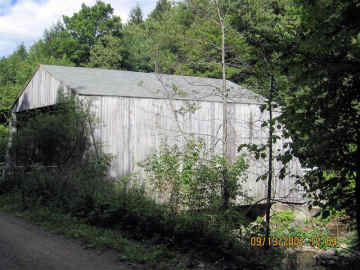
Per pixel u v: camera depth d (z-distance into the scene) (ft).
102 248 22.82
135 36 120.47
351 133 13.78
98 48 128.36
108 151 45.19
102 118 45.27
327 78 13.97
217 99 52.90
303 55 14.62
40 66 56.70
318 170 15.28
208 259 20.77
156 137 49.75
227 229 21.83
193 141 30.32
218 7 33.24
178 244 22.59
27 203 36.47
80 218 30.14
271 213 48.91
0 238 25.50
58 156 40.40
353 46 13.30
